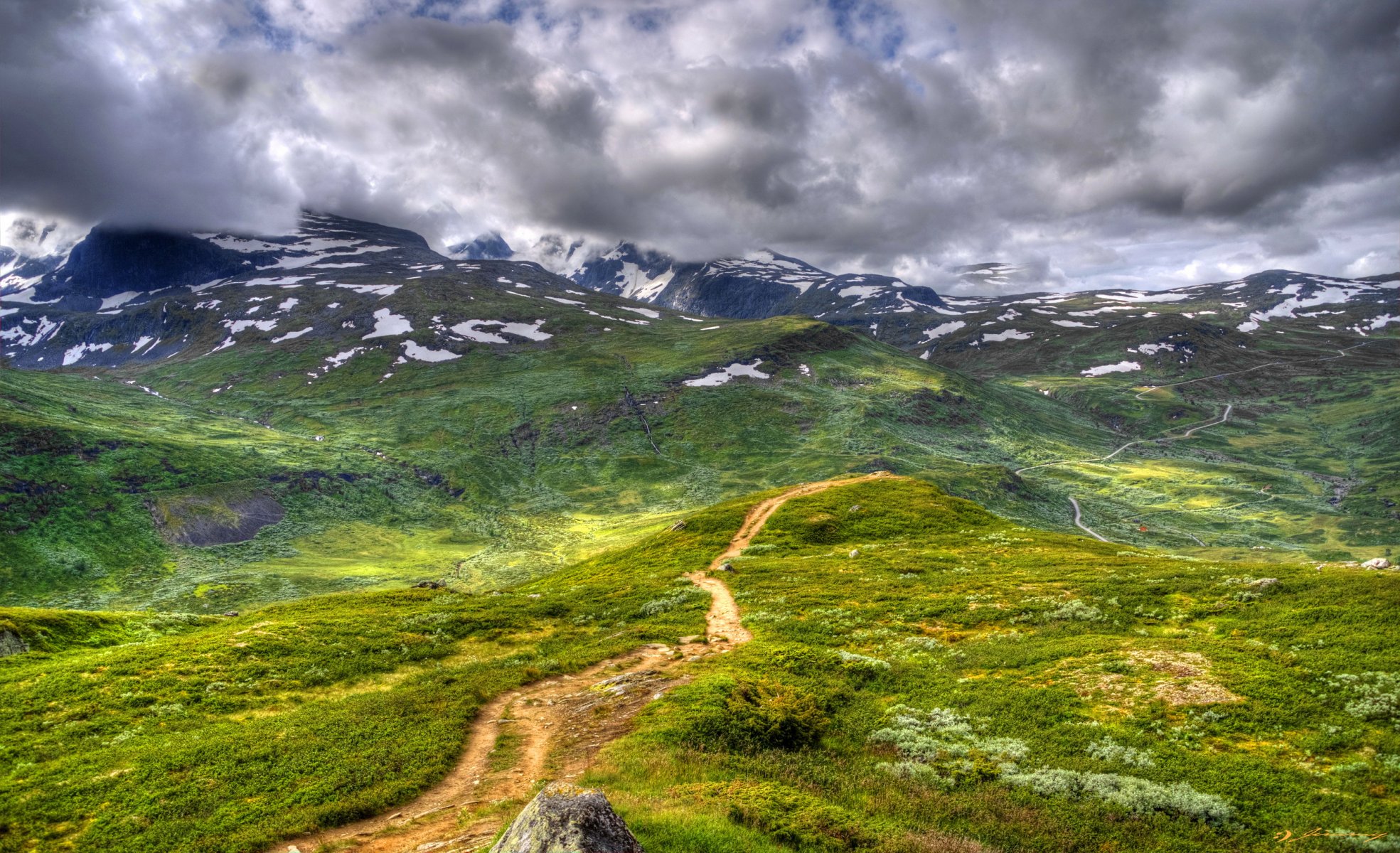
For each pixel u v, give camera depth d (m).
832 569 65.38
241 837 21.33
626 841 14.76
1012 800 21.75
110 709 33.97
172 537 190.12
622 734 28.58
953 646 39.72
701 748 25.97
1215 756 23.53
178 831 21.92
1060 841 19.31
